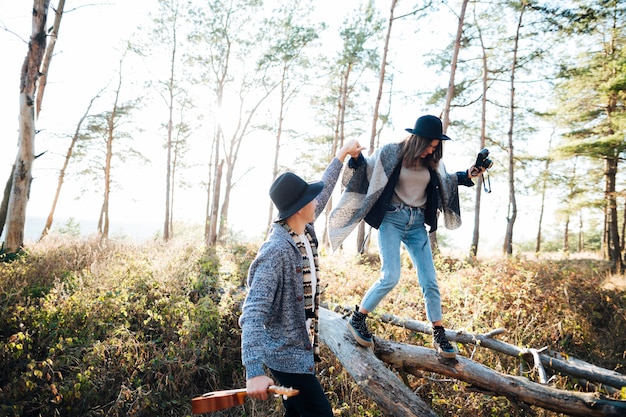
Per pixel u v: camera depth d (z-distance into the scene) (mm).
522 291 5172
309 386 1986
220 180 16312
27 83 9344
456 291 5328
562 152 13484
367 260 8766
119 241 10961
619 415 2736
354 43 15883
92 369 3604
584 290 5863
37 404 3441
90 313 4363
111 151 21719
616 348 4891
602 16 12969
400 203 3031
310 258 2154
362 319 3279
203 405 1704
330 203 17359
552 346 4598
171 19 18141
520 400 3102
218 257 7609
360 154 3041
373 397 3133
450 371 3307
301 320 1983
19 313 4133
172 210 23344
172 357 3986
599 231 29422
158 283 5426
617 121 12172
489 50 15875
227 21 16578
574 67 14359
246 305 1885
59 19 11312
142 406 3543
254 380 1710
